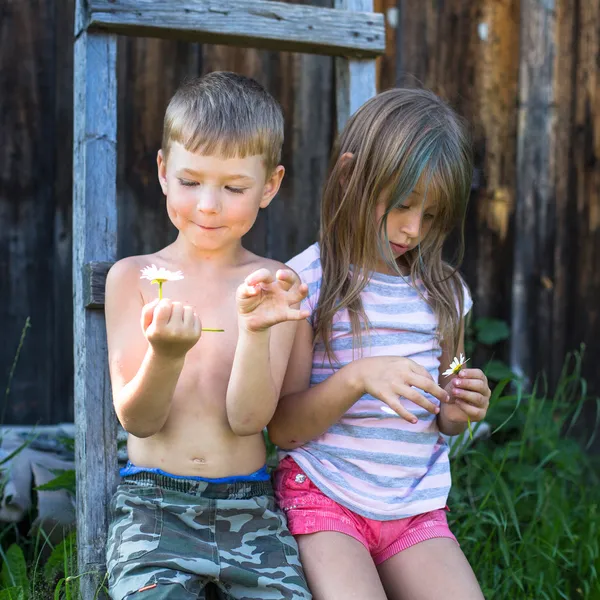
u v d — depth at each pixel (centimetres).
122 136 288
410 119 191
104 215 198
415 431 195
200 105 170
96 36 199
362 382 179
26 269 285
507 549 226
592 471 307
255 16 210
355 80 227
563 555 244
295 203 307
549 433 299
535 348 337
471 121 326
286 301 159
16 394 284
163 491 173
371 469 189
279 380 179
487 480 263
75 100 205
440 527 192
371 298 198
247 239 304
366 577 175
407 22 317
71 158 287
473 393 185
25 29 280
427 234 202
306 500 186
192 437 175
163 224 294
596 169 339
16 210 283
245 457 179
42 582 201
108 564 170
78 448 196
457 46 323
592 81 336
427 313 202
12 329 284
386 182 189
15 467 230
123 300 177
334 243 199
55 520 219
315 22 217
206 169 169
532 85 329
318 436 193
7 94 280
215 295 180
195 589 163
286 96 304
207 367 177
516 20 328
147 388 161
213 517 173
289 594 167
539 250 334
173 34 206
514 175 333
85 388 192
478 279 333
